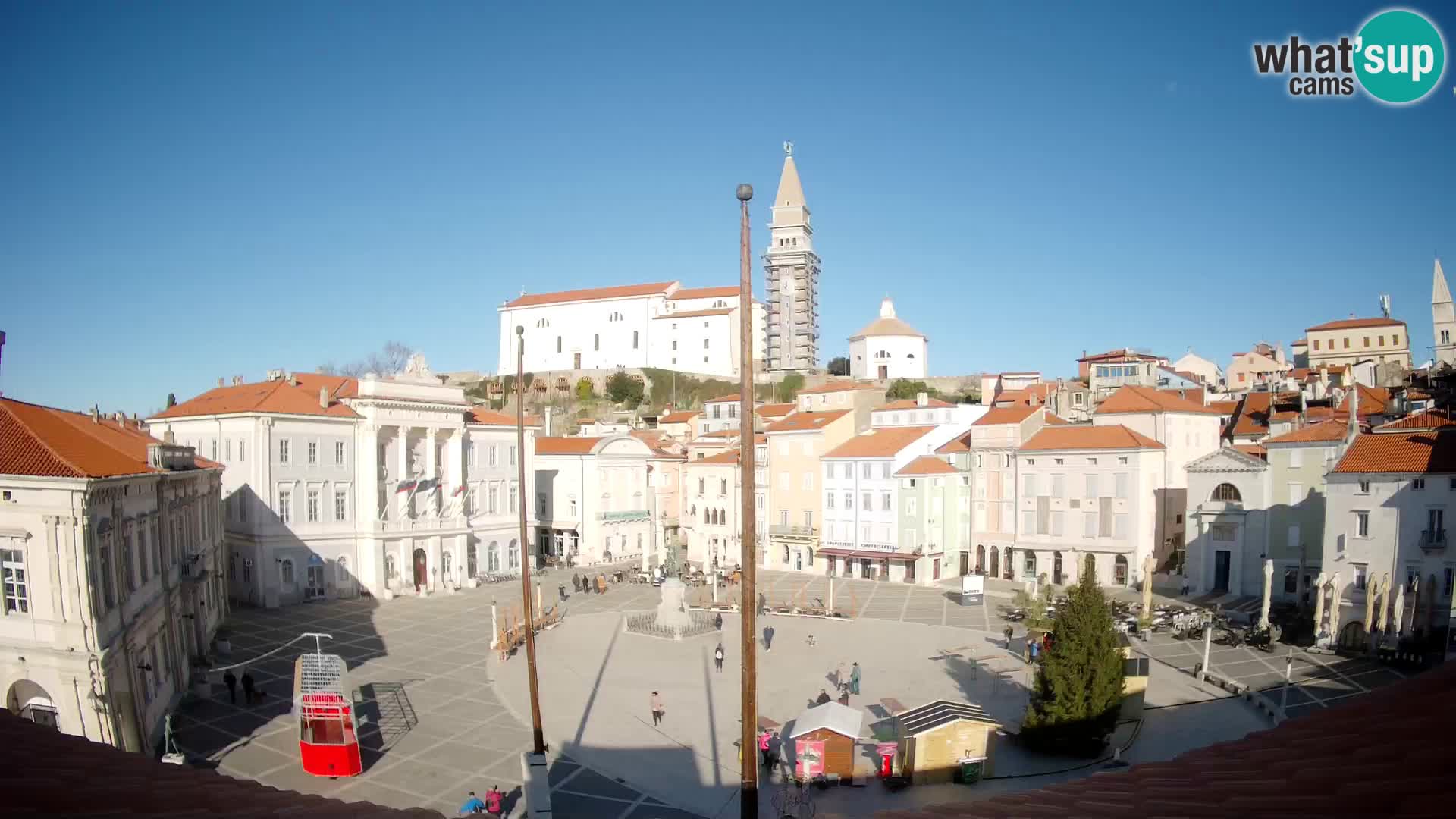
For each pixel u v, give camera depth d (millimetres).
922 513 94250
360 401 84750
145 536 43625
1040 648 55312
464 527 92438
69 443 39219
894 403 112500
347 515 83938
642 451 118250
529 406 193375
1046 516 91000
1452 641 50781
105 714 34969
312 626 69562
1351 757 11984
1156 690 52562
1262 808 10273
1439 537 55594
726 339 199250
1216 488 79000
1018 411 95750
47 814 11531
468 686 54188
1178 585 82625
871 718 47750
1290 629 64500
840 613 77375
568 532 114188
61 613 34875
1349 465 60406
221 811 13133
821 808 36125
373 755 41719
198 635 54750
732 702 51312
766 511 110375
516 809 35188
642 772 40500
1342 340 147875
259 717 46719
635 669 58969
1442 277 149875
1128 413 90250
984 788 38656
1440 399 76625
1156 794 12688
